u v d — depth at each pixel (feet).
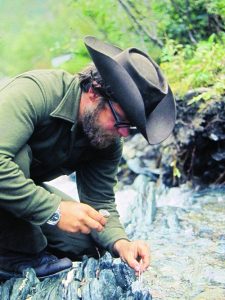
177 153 14.20
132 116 7.22
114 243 8.74
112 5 20.16
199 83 14.15
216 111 13.43
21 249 8.75
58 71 8.07
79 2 20.84
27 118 7.51
